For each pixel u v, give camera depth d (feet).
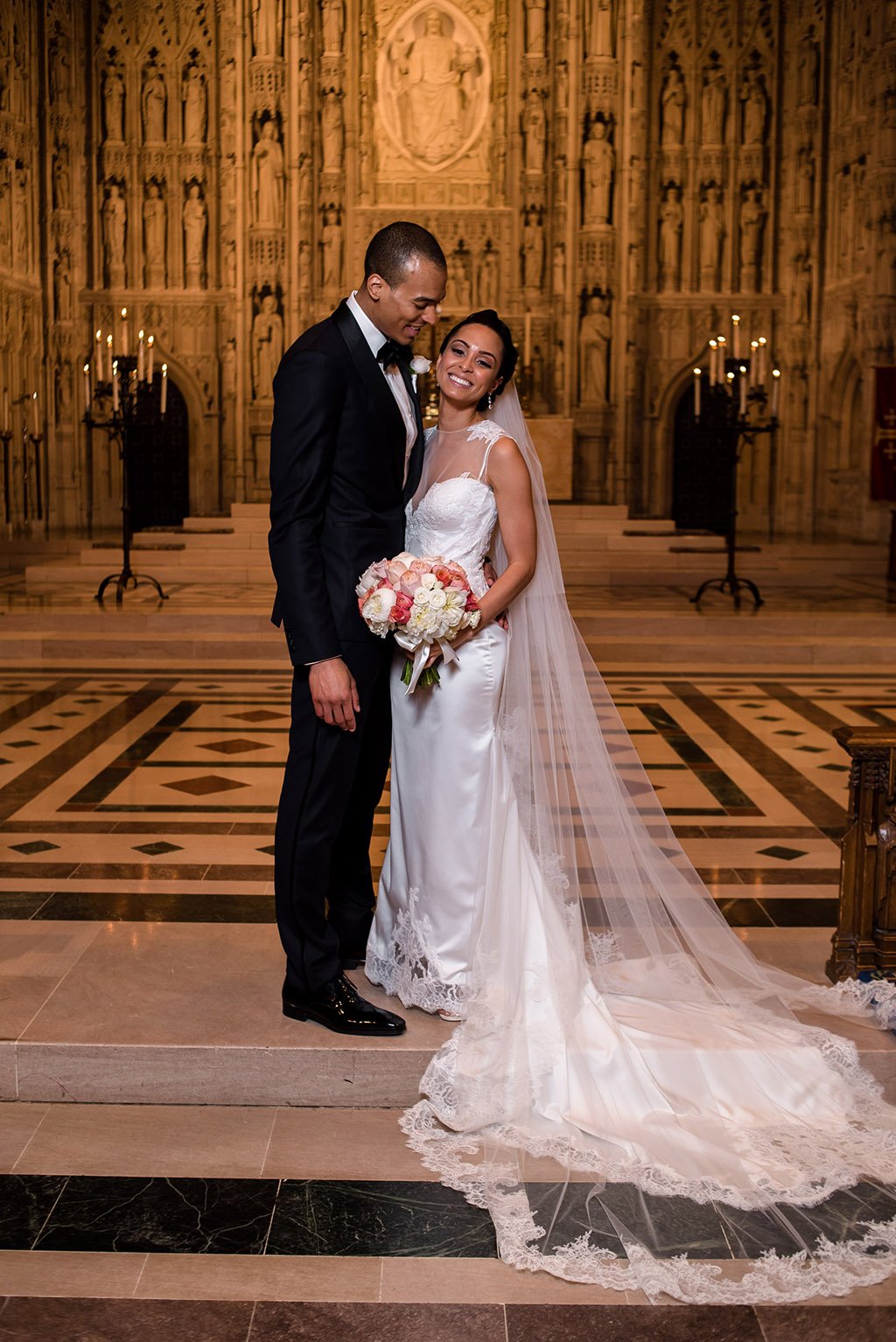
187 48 61.93
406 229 10.72
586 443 61.52
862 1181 9.98
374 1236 9.26
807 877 15.96
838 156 60.90
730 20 61.93
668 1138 10.27
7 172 58.44
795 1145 10.31
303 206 60.80
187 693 28.14
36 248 62.28
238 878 15.65
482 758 11.39
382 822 18.58
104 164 62.75
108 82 62.18
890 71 54.60
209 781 20.63
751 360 39.91
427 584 10.70
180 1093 11.10
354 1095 11.11
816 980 12.76
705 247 63.41
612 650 32.76
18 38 59.16
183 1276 8.79
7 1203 9.55
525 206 61.46
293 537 10.84
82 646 32.60
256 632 34.50
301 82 59.98
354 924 12.95
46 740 23.53
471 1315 8.49
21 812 18.75
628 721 25.63
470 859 11.43
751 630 35.06
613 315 61.16
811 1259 9.04
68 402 63.98
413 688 11.14
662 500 64.75
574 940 11.46
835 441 62.59
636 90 59.93
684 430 64.64
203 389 63.82
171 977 12.49
